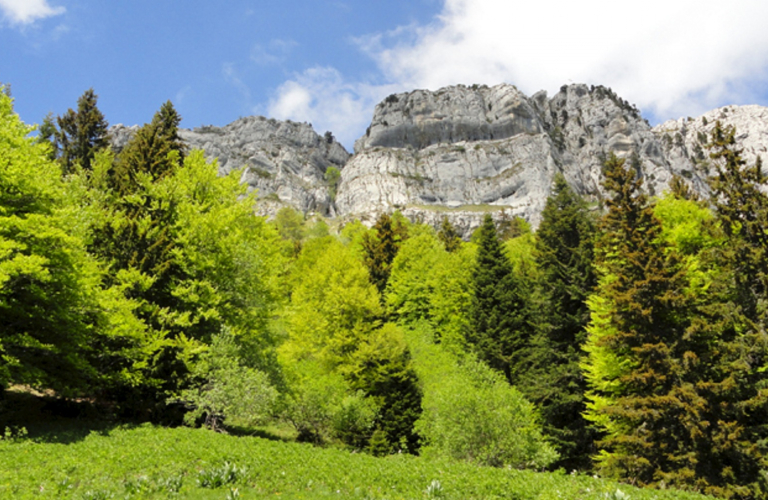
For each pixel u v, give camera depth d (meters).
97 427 16.81
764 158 171.75
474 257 39.53
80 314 16.75
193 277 21.83
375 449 23.91
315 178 188.50
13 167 14.97
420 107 184.00
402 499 10.05
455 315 35.88
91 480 9.83
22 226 14.52
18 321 15.74
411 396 27.16
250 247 23.56
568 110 188.88
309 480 11.03
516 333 29.83
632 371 19.64
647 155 166.38
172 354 20.25
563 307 30.89
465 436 19.98
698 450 17.55
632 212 23.02
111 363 19.47
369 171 168.00
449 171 164.38
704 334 19.20
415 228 73.38
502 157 165.00
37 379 15.38
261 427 25.34
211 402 18.81
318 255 50.06
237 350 20.80
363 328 29.89
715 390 17.50
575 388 27.20
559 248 34.62
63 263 15.88
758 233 20.36
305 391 24.12
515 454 20.03
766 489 16.59
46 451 12.08
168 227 22.34
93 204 22.30
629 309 20.25
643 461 18.00
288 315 32.78
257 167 177.75
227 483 10.14
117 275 19.50
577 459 26.72
